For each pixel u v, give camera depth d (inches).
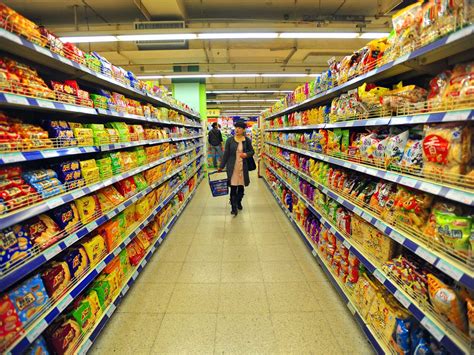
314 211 113.0
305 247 127.3
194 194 246.4
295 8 230.8
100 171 81.1
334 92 95.6
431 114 46.9
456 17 41.0
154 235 121.2
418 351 50.0
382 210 64.8
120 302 86.0
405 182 53.2
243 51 314.5
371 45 71.6
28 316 48.9
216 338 70.8
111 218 87.7
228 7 241.6
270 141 257.6
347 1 234.1
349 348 66.9
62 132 65.2
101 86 100.7
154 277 101.5
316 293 90.3
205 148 366.9
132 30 188.4
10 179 51.8
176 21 206.4
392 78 77.2
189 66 374.6
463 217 42.9
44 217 59.6
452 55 52.9
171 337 71.4
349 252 82.6
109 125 93.6
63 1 213.9
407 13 54.8
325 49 303.3
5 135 48.5
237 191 188.9
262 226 157.2
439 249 46.1
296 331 72.9
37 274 52.9
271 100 695.1
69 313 61.1
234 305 84.4
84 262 68.2
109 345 68.9
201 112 390.0
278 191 209.3
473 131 43.5
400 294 54.3
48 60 64.9
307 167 129.7
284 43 295.4
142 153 115.6
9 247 47.6
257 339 70.3
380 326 61.7
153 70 387.5
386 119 60.7
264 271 105.0
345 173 91.5
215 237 140.7
